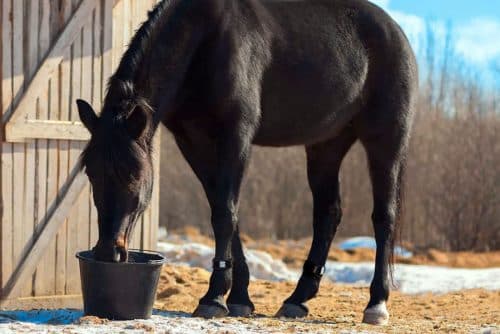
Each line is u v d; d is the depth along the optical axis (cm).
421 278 1367
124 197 630
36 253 834
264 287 1112
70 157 861
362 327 748
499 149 2311
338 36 812
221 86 714
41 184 839
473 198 2283
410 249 2022
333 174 873
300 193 2578
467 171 2303
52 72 836
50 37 838
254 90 737
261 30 756
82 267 686
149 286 693
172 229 2662
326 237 860
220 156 726
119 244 632
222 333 648
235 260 789
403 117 843
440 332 725
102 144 630
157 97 700
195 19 718
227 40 721
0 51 798
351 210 2473
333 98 805
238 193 729
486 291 1191
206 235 2544
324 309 928
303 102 788
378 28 840
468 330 741
